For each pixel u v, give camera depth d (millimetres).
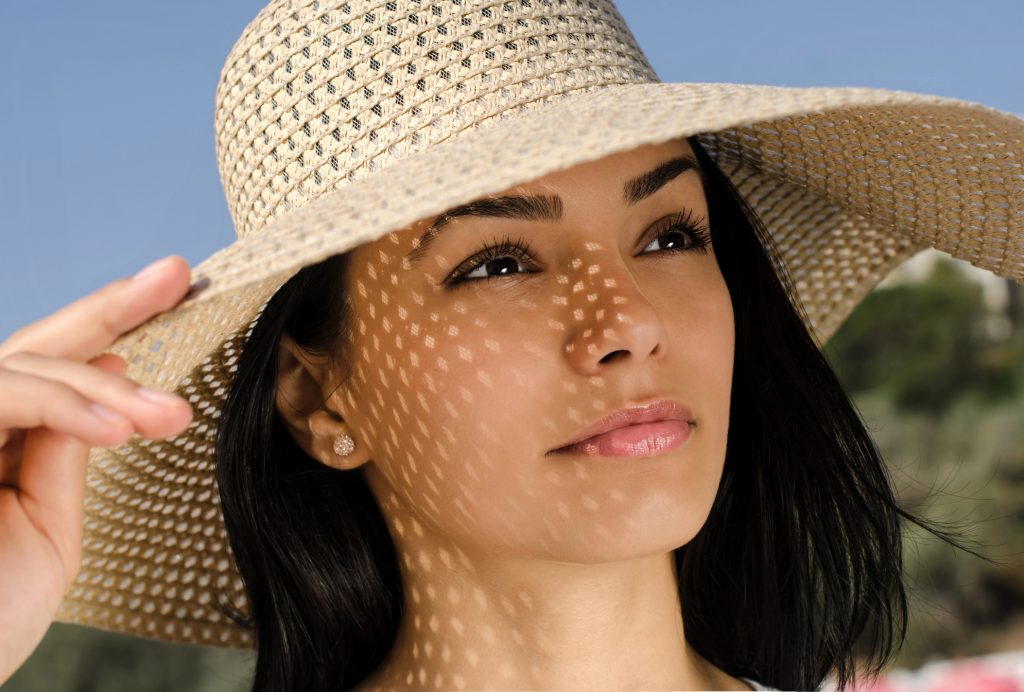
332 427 1682
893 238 2094
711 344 1545
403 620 1739
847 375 7969
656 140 1109
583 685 1579
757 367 1928
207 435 1822
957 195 1729
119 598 1922
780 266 2008
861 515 1996
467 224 1457
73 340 1201
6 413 1133
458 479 1510
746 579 2000
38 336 1201
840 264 2139
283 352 1693
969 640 6430
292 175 1542
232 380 1759
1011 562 6508
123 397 1140
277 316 1630
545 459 1465
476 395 1475
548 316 1464
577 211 1465
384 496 1708
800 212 2043
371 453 1664
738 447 1969
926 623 6430
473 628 1605
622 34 1653
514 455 1469
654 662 1621
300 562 1784
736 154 1910
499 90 1486
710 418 1528
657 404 1466
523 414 1459
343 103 1511
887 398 7777
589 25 1580
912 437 7355
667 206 1560
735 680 1857
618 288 1450
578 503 1456
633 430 1460
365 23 1520
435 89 1484
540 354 1458
